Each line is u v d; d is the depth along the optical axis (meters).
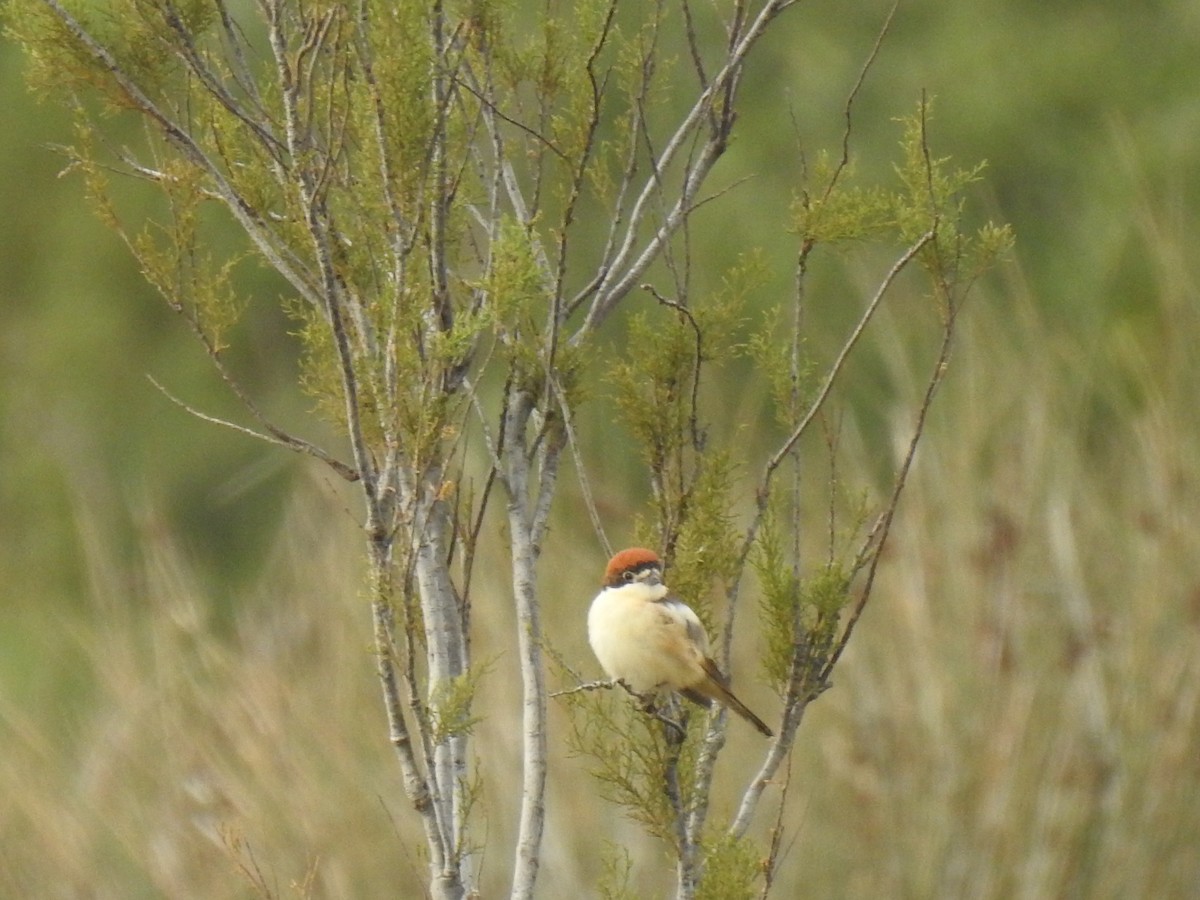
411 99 6.79
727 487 7.58
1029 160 20.56
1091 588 12.42
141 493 21.14
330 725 11.89
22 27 7.58
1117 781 11.92
